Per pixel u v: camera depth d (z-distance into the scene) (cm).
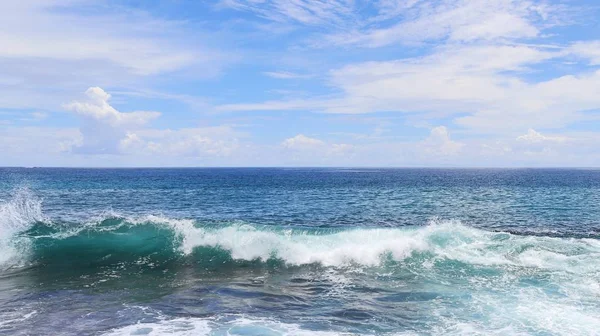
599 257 1391
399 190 5906
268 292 1120
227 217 2888
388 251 1431
